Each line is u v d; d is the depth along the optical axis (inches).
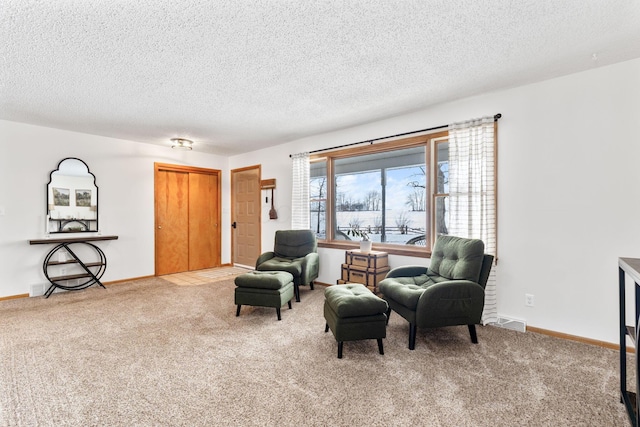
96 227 179.9
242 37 80.2
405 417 63.4
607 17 73.4
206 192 235.1
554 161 106.3
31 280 158.1
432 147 137.6
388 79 107.3
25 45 82.5
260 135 183.6
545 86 108.0
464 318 95.5
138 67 96.3
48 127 163.3
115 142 188.1
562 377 78.7
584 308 100.9
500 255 117.3
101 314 128.5
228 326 114.9
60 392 72.0
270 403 68.1
